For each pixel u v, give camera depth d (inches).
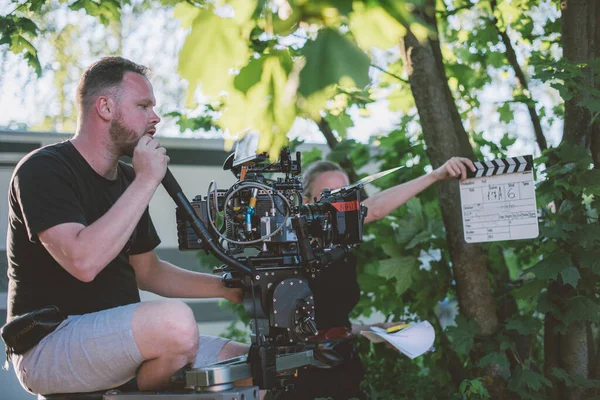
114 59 115.6
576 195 147.3
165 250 242.4
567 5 156.6
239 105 79.4
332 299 142.4
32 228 102.8
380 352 179.9
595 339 166.6
